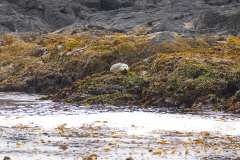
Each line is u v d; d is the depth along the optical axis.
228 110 119.19
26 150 73.62
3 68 182.00
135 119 105.81
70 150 74.19
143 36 175.38
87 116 109.62
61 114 112.69
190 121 103.94
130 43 166.00
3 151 72.69
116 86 134.88
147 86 133.38
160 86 130.75
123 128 94.94
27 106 127.69
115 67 147.12
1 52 197.75
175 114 113.75
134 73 141.50
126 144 79.62
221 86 126.12
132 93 133.00
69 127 95.31
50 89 162.12
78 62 164.62
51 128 93.94
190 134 89.75
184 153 73.81
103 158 69.31
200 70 132.75
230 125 100.00
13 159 67.69
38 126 95.94
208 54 149.75
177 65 137.38
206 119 106.69
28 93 162.75
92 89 135.88
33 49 193.62
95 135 87.06
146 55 163.00
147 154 72.69
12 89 166.75
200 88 126.56
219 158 71.00
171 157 71.06
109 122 101.81
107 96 132.75
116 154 72.12
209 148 77.75
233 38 174.62
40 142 79.75
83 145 78.19
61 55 170.12
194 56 144.00
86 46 172.12
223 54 150.88
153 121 103.38
